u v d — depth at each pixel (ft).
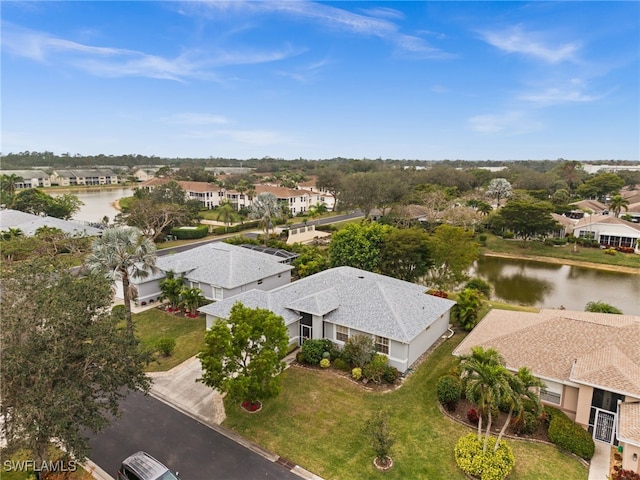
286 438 62.18
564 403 65.87
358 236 132.36
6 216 199.31
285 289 99.76
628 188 426.92
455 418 66.95
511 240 234.17
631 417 55.36
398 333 79.92
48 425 44.09
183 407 70.18
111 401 52.54
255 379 62.03
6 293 48.37
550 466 56.34
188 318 108.58
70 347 48.73
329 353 85.20
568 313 88.53
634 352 66.90
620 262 192.54
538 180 379.14
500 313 94.38
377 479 54.03
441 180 397.19
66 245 156.15
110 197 431.02
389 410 69.26
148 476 50.90
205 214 311.88
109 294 55.62
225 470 55.67
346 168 601.62
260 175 584.81
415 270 131.64
